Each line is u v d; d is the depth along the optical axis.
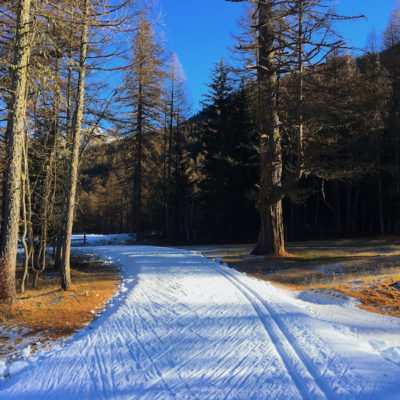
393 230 35.00
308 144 15.73
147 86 15.86
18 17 7.56
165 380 3.45
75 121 9.41
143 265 13.15
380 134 26.38
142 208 42.47
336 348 4.33
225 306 6.48
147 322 5.57
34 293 9.38
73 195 9.71
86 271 13.59
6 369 3.97
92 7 8.51
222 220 33.06
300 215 39.19
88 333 5.25
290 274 12.35
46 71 7.80
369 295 8.05
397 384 3.33
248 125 29.97
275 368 3.69
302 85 15.38
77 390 3.32
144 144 31.58
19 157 7.80
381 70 23.92
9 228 7.65
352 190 39.22
